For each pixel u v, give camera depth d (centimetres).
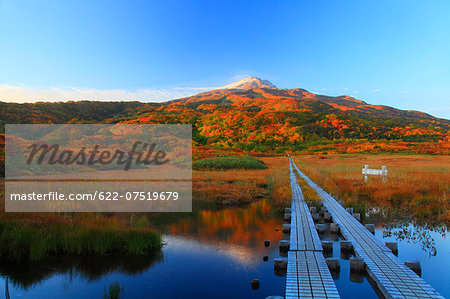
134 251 811
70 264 744
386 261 664
